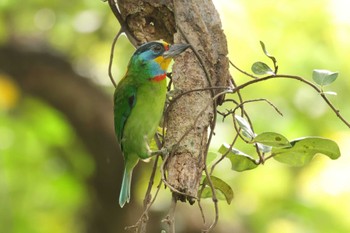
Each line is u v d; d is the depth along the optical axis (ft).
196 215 47.19
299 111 47.06
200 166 23.16
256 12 44.52
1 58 46.96
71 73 47.57
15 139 51.88
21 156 52.11
